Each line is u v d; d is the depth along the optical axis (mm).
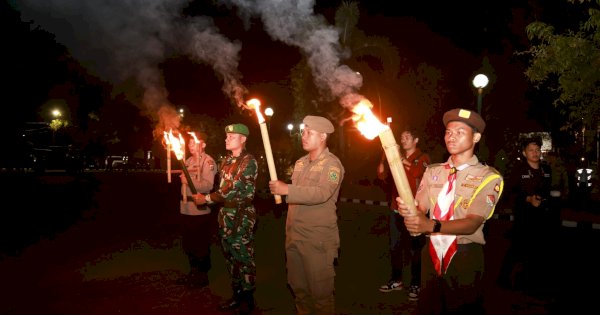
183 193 6070
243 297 5207
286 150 23047
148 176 35750
